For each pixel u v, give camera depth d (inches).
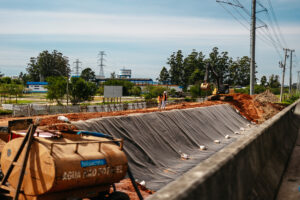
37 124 275.3
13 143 290.7
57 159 265.9
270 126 325.7
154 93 4212.6
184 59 7303.2
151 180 621.9
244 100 1903.3
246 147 203.3
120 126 759.1
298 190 276.4
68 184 272.7
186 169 718.5
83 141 314.0
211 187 129.3
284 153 393.1
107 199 322.3
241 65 7170.3
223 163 149.6
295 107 797.9
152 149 778.8
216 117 1400.1
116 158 318.0
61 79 2829.7
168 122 981.8
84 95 2802.7
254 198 199.5
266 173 257.9
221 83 1937.7
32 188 271.9
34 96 5177.2
